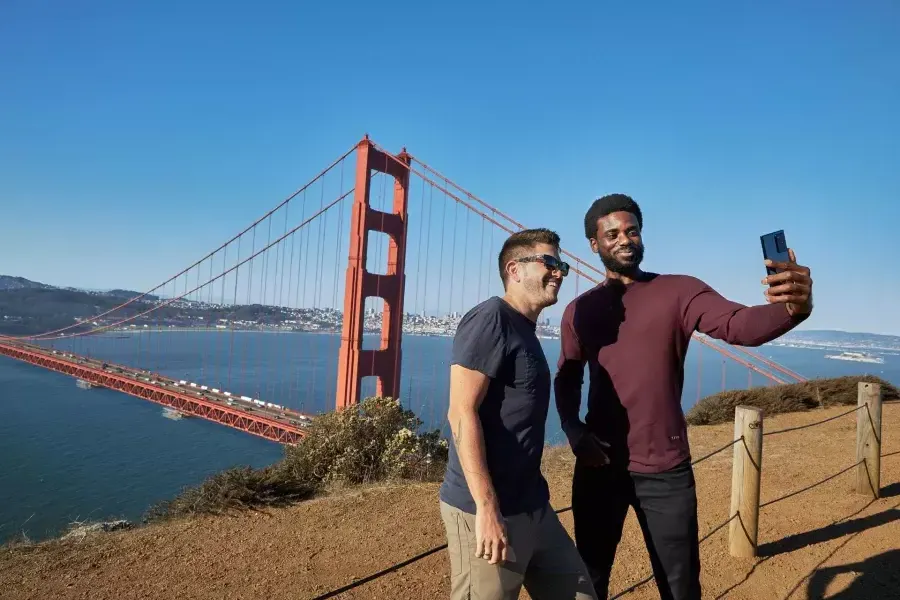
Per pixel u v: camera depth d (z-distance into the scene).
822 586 3.04
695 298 1.90
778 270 1.49
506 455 1.62
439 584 3.31
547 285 1.74
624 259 2.02
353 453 6.10
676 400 2.00
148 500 24.23
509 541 1.61
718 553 3.56
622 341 2.03
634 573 3.36
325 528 4.37
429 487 5.46
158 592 3.34
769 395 9.38
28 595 3.34
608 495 2.13
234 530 4.39
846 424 7.84
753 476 3.44
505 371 1.62
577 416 2.25
